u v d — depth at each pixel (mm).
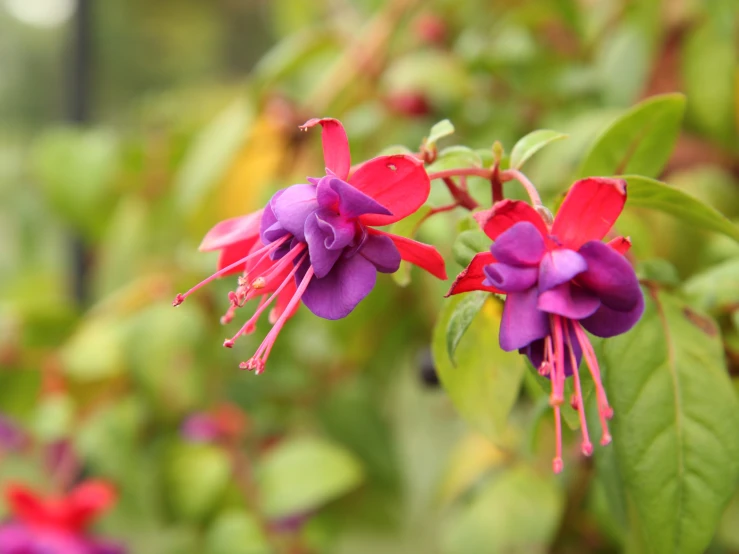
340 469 585
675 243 538
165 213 740
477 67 614
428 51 695
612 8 638
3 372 688
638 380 417
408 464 819
